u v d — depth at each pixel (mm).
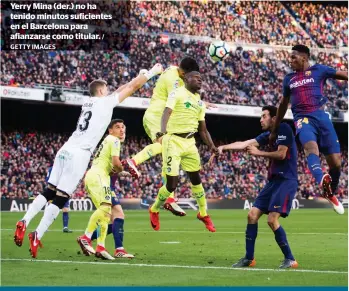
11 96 38000
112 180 12984
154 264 11492
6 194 40375
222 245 15945
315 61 54938
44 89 40219
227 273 10164
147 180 44750
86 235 12539
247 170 49406
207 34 50688
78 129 12242
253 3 54344
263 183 49344
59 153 12211
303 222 28266
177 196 44562
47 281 9375
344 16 58000
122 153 47156
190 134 13086
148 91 44594
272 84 51250
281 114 11344
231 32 51906
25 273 10211
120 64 45469
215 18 51844
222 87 48719
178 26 49656
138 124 48750
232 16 52781
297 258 12742
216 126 52281
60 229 23297
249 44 52250
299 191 49344
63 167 12094
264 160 50500
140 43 47094
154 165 45906
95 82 12500
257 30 53344
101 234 12398
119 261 12047
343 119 49969
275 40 53750
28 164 42594
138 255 13328
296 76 11195
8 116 44625
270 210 11133
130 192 43719
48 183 12289
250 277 9695
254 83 50500
